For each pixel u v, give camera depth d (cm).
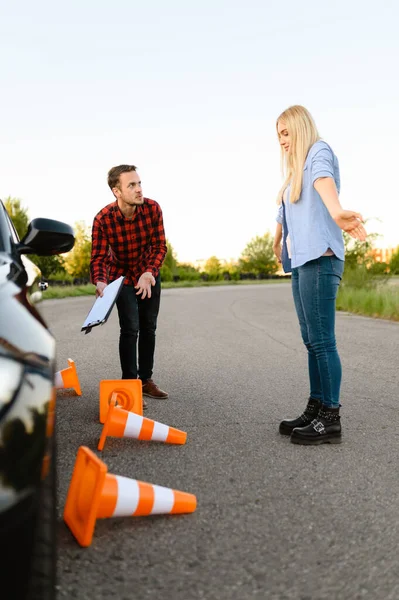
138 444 384
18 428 158
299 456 363
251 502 290
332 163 383
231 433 414
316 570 224
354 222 350
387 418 457
